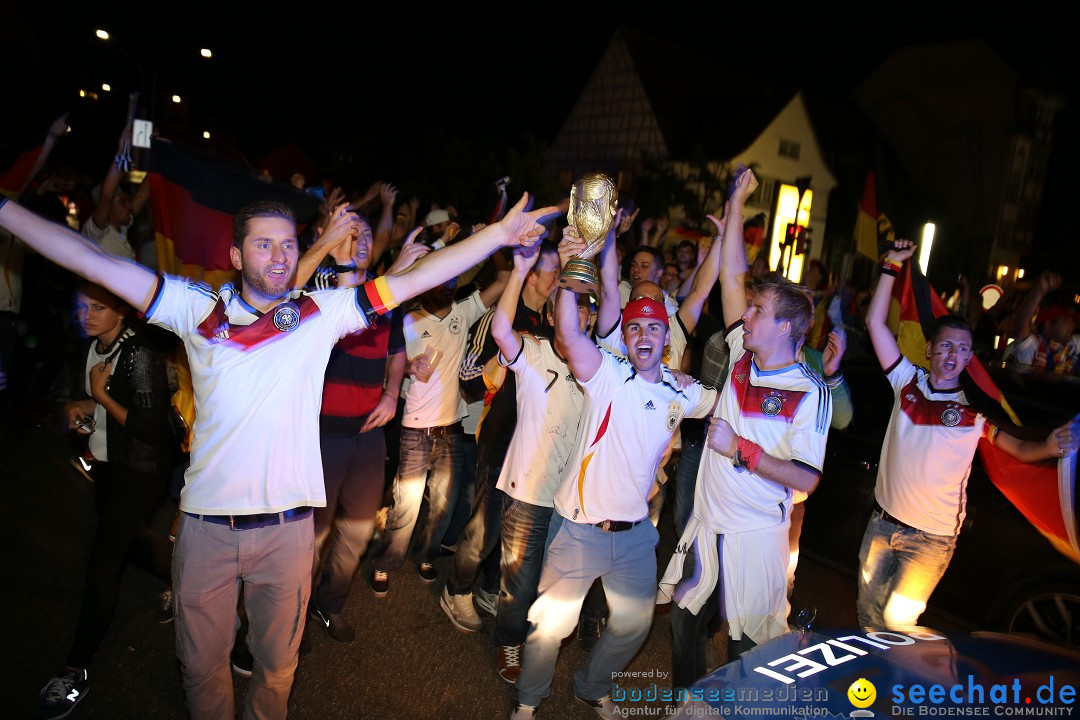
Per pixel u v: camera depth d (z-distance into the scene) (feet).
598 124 113.19
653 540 10.77
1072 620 13.05
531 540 12.07
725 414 10.51
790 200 65.92
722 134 102.89
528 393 11.91
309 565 8.94
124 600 13.87
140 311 8.13
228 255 17.07
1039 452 11.58
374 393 12.32
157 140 17.17
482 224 17.48
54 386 24.35
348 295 8.64
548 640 10.76
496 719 11.40
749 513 10.07
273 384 8.34
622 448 10.19
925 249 24.66
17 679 11.27
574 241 9.73
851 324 29.04
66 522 16.88
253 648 9.08
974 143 100.89
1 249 18.75
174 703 11.13
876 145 15.92
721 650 14.24
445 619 14.20
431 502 15.30
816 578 17.46
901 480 12.32
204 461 8.33
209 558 8.39
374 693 11.75
